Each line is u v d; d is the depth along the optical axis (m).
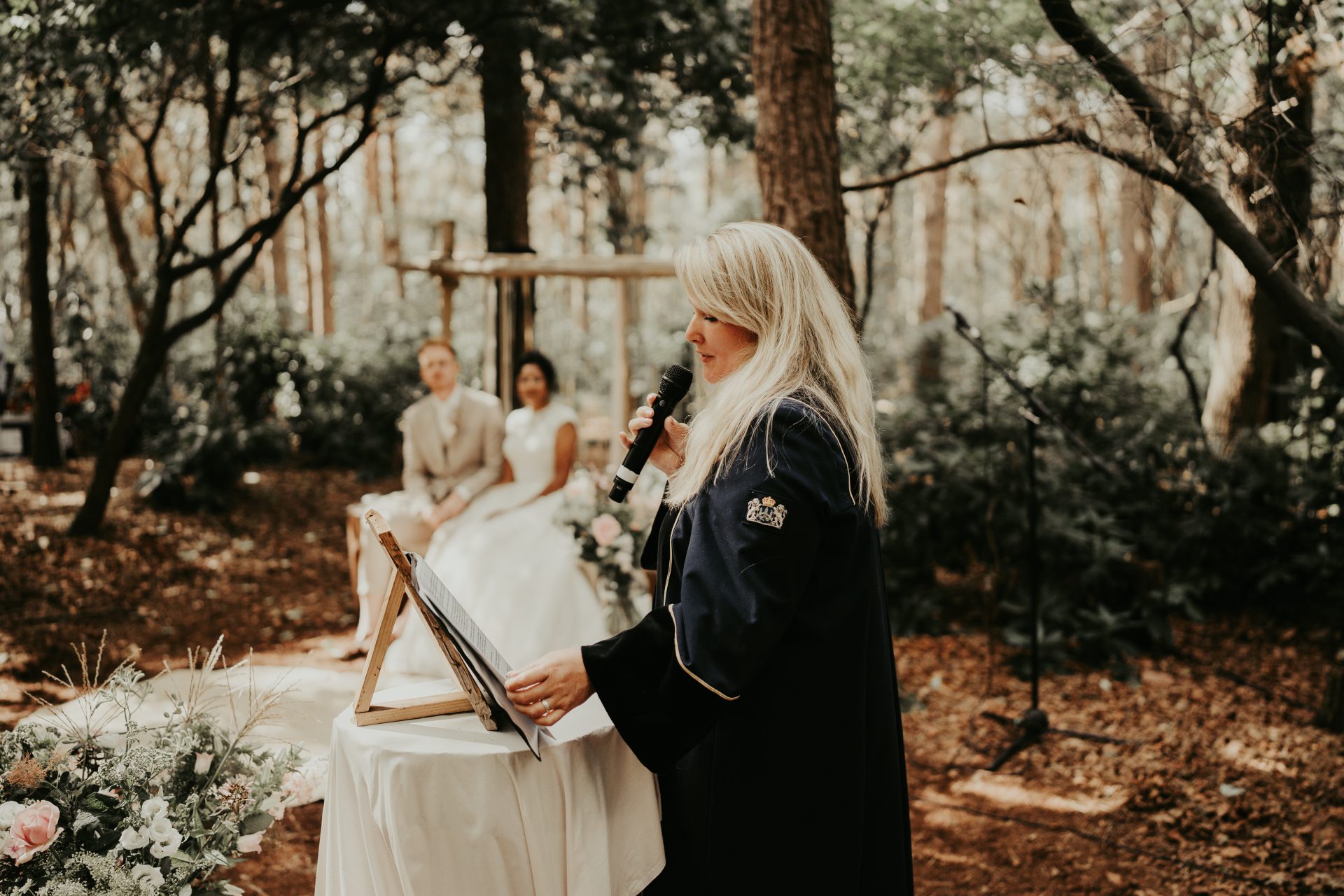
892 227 16.53
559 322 15.69
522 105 7.02
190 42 5.78
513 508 4.68
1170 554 5.80
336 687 4.12
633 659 1.66
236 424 8.53
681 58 6.36
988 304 23.91
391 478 9.91
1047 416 4.11
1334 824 3.36
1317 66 3.60
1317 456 5.81
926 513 5.77
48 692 4.18
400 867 1.71
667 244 15.21
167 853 1.80
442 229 6.46
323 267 16.06
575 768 1.78
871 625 1.77
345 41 6.47
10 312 11.29
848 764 1.71
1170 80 3.60
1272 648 5.23
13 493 7.53
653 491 4.65
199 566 6.42
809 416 1.68
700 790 1.77
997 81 4.24
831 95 3.76
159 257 6.54
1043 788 3.74
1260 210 3.32
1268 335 6.32
